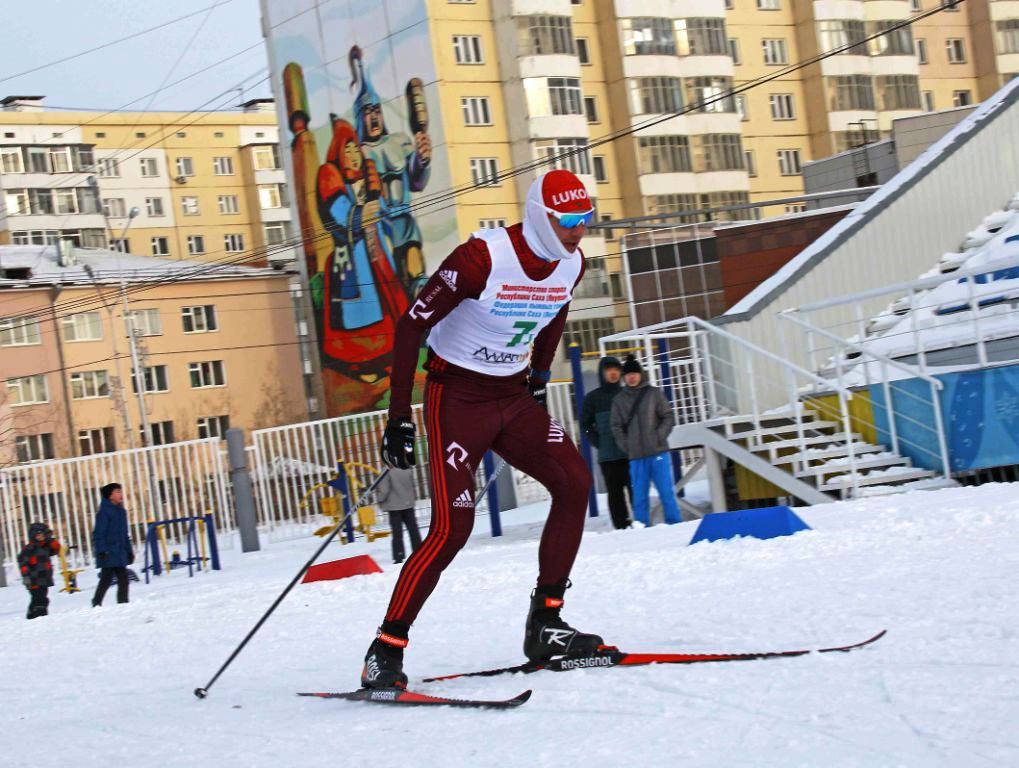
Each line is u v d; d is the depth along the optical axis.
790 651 4.18
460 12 53.00
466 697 4.13
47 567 14.05
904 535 7.27
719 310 42.03
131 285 56.22
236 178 88.56
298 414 60.06
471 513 4.35
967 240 17.69
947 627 4.28
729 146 59.34
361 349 55.44
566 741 3.38
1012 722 3.04
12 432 52.50
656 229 42.72
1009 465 12.26
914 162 18.09
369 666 4.37
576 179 4.15
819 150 63.97
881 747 2.96
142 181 85.25
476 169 52.66
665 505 12.43
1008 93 18.52
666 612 5.62
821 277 16.11
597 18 58.34
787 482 13.22
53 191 81.44
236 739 4.04
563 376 51.97
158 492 21.92
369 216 54.56
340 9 54.97
